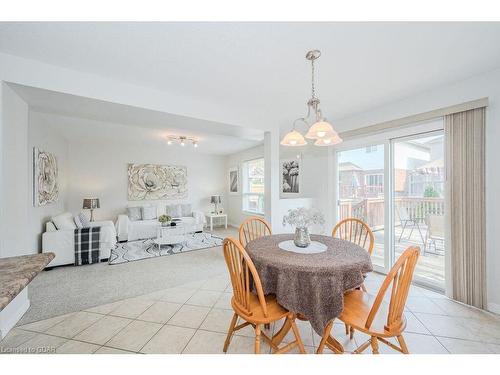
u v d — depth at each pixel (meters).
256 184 6.18
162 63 1.98
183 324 1.96
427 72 2.14
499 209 2.05
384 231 3.10
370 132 3.12
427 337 1.75
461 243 2.27
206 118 2.87
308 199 3.84
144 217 5.57
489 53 1.83
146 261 3.63
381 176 3.14
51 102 2.26
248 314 1.38
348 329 1.77
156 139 5.16
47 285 2.74
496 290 2.08
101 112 2.57
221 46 1.74
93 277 2.98
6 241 1.88
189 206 6.31
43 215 3.49
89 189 5.31
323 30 1.55
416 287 2.65
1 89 1.81
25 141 2.20
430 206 2.69
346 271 1.40
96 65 2.01
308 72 2.15
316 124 1.67
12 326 1.90
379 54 1.84
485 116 2.13
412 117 2.65
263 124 3.37
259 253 1.65
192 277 3.00
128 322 1.98
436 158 2.63
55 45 1.71
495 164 2.07
